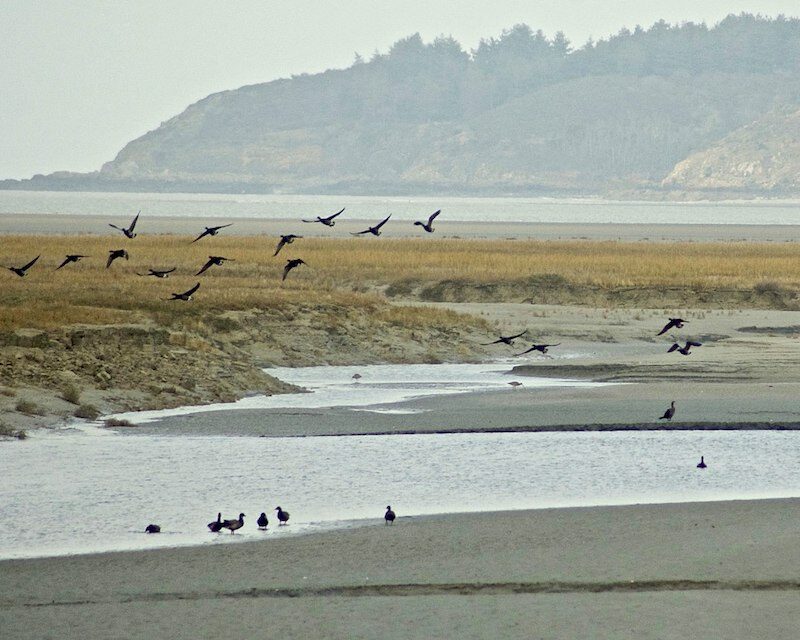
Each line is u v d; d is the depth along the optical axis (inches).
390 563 741.9
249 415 1240.8
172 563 743.1
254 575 719.7
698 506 874.8
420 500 893.8
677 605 663.8
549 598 676.7
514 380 1515.7
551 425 1179.9
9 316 1477.6
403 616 649.0
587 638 615.5
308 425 1184.2
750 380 1476.4
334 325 1761.8
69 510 858.8
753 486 938.1
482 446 1083.9
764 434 1149.1
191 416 1234.6
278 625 636.7
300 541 788.0
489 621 640.4
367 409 1280.8
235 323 1689.2
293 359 1646.2
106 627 634.8
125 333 1457.9
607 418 1212.5
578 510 863.7
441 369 1627.7
